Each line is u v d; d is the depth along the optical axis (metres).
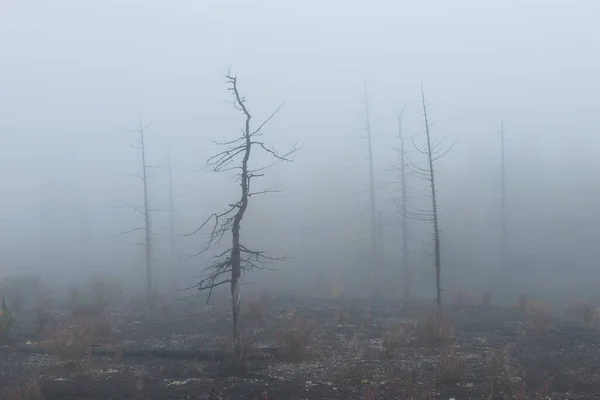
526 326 21.67
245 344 14.78
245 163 14.46
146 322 23.94
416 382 12.61
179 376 13.87
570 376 13.27
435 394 11.64
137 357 16.23
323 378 13.34
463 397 11.41
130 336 20.42
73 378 13.83
